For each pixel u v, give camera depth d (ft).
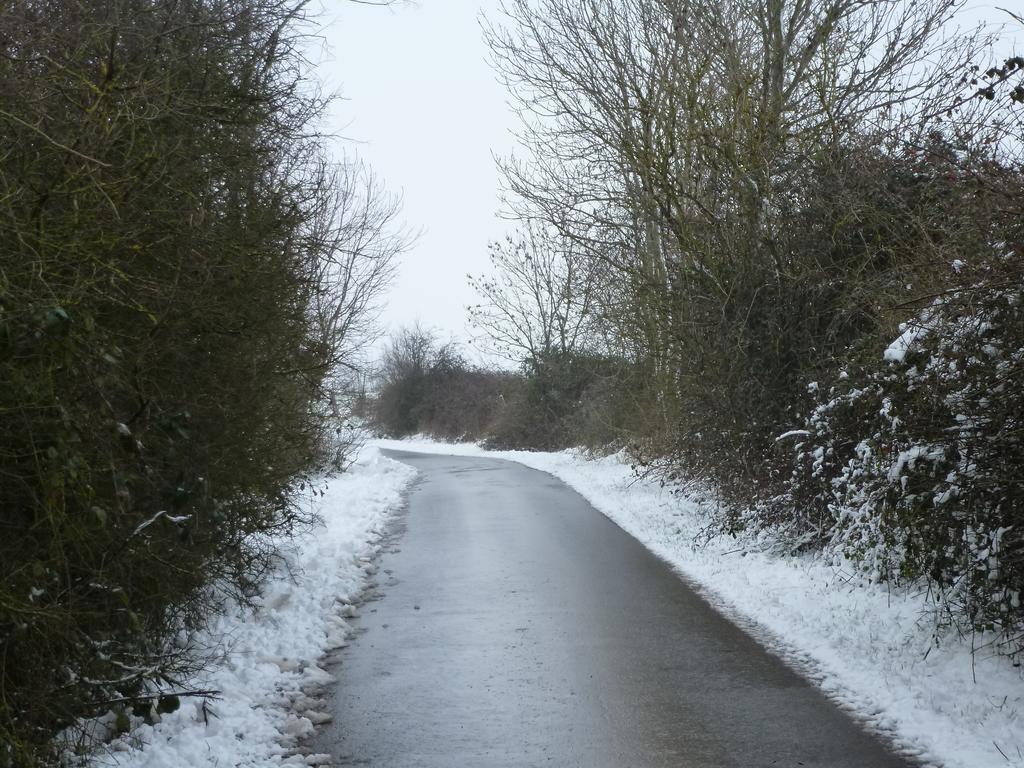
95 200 16.88
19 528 16.06
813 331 46.29
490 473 100.42
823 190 45.06
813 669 25.23
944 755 18.67
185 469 22.97
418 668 26.13
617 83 64.23
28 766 14.69
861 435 35.14
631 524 55.11
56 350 15.46
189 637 25.66
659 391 78.18
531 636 29.32
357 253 34.14
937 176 32.35
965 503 23.16
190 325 22.43
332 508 63.36
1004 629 23.65
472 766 18.90
